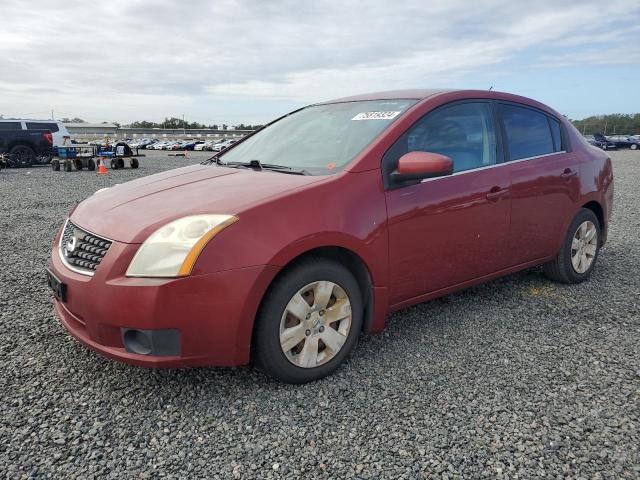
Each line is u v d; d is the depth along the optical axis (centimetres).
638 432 230
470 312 378
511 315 372
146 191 302
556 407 251
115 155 2239
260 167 332
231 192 275
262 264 244
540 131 410
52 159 2067
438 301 402
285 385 271
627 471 205
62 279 265
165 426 235
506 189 359
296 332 264
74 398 257
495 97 382
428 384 274
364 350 315
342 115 361
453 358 304
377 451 218
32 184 1415
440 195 317
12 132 2178
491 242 356
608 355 309
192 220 246
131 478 201
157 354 238
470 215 336
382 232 289
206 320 239
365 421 240
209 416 243
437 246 321
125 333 240
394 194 297
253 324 253
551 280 451
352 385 273
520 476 202
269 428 234
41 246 607
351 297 283
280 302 255
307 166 314
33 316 366
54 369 287
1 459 210
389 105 346
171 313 234
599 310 383
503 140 373
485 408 250
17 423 235
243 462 211
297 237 254
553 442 223
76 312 257
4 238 654
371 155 296
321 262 268
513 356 307
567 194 412
